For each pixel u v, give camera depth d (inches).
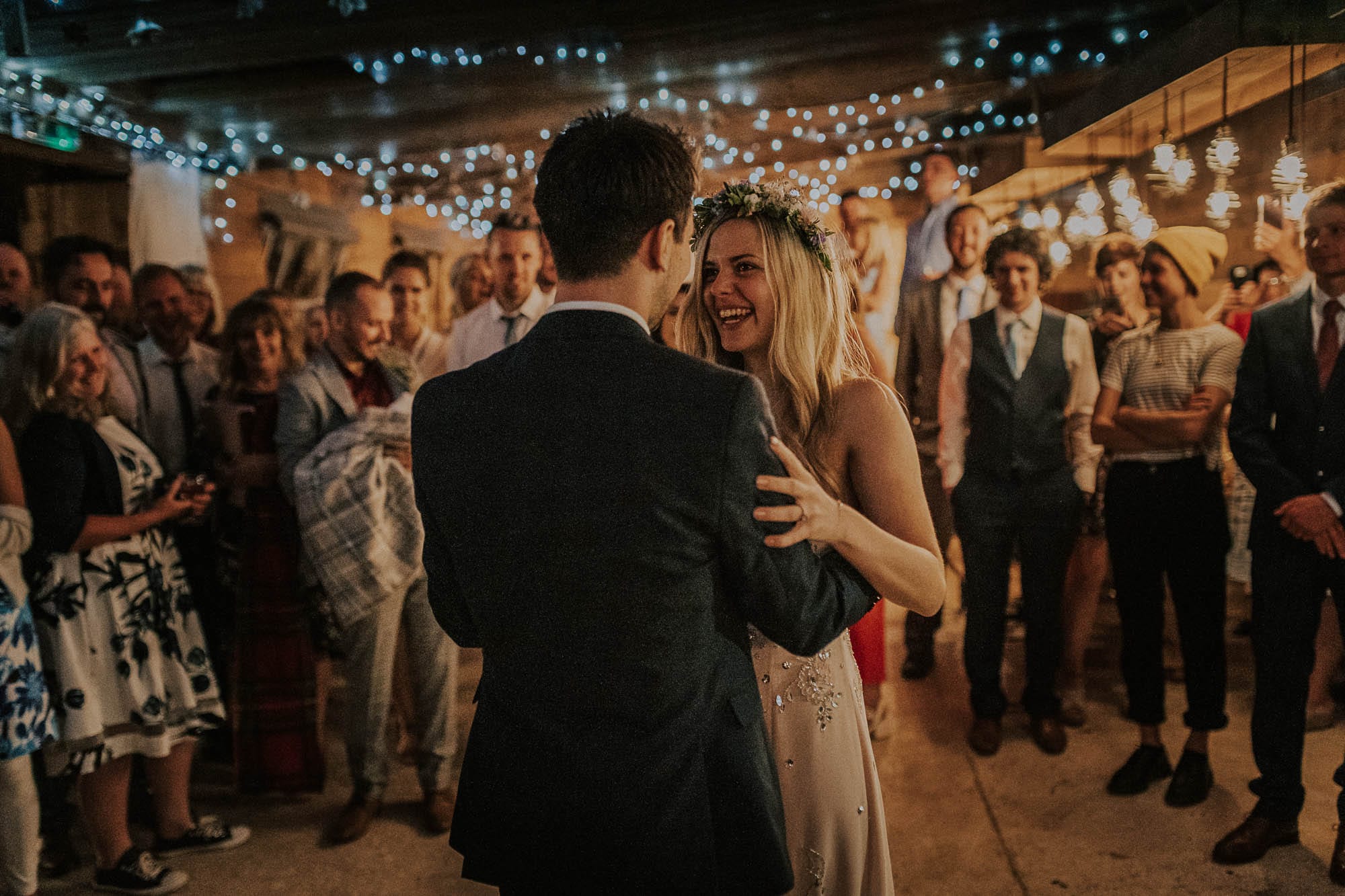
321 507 119.6
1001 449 135.6
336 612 120.3
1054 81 173.3
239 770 129.3
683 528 47.9
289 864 116.3
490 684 54.2
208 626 139.1
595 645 48.9
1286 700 104.6
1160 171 147.2
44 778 114.3
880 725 140.7
